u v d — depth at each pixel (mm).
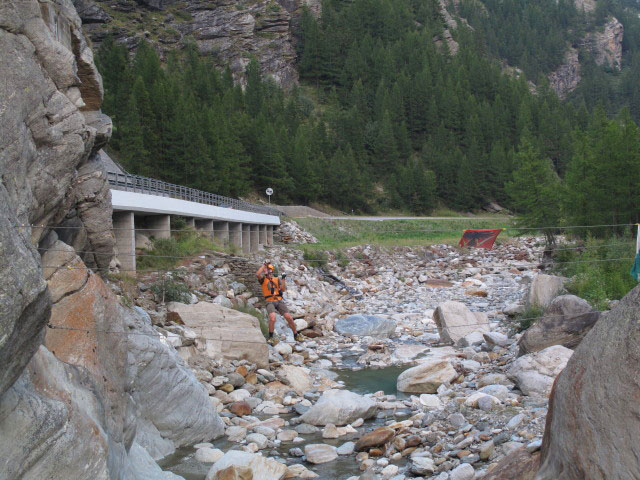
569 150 121250
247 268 22484
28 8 6363
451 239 48938
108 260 9812
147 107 67875
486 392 10914
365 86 144000
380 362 15805
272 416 11062
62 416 4508
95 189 8969
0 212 3648
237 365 13539
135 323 9195
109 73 84062
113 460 5523
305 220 56906
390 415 10852
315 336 19578
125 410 6750
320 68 150250
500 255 44750
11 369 3789
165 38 131750
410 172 99000
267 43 145375
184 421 9164
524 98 141875
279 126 99438
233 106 97688
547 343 13047
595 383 3947
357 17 166125
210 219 29078
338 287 31641
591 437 3928
